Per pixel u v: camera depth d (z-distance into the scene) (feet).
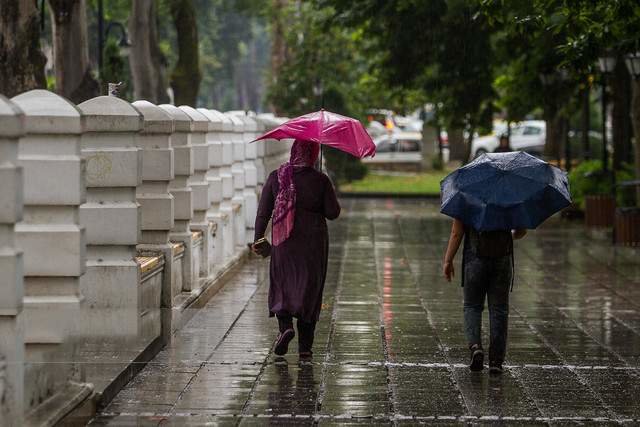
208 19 577.84
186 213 100.83
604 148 215.51
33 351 65.36
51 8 161.68
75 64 162.40
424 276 137.28
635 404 71.26
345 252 167.02
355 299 116.78
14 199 54.34
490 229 76.33
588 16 130.82
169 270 89.04
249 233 150.92
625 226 175.42
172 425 65.26
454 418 67.41
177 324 92.53
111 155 78.43
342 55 350.23
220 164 123.24
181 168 100.99
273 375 78.13
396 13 235.81
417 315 105.91
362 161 381.81
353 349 88.02
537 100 246.47
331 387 74.79
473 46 235.20
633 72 167.94
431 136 400.26
